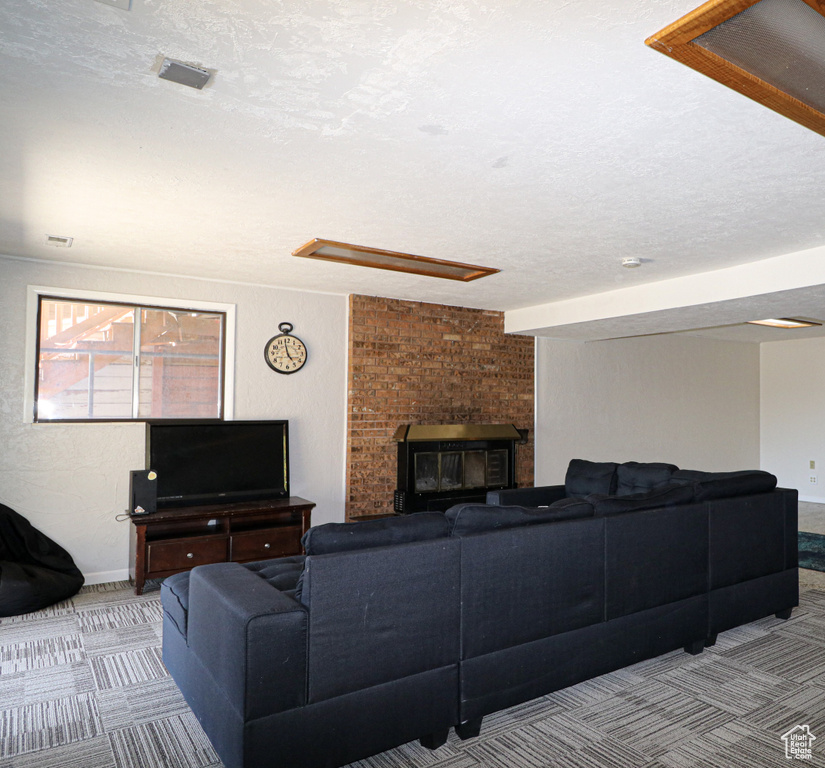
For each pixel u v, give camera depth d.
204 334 5.18
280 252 4.21
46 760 2.34
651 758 2.37
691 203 3.12
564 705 2.80
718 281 4.61
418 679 2.36
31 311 4.47
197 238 3.88
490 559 2.56
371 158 2.59
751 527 3.70
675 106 2.12
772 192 2.96
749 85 1.93
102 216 3.44
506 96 2.06
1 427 4.37
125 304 4.84
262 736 2.01
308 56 1.84
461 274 4.82
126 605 4.16
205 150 2.53
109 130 2.35
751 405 9.41
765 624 3.88
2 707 2.76
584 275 4.83
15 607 3.91
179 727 2.59
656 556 3.17
